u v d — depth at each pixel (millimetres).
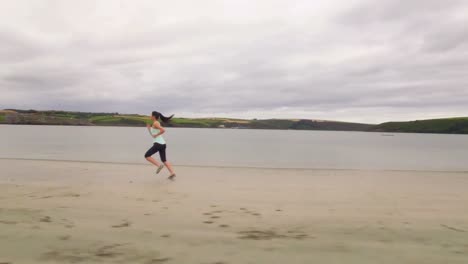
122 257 3332
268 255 3449
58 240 3826
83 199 6254
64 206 5621
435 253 3547
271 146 31719
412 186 8266
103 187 7676
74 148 23281
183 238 3982
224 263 3215
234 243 3816
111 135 52062
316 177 9859
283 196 6832
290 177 9812
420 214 5352
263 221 4848
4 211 5172
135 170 10938
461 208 5809
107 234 4098
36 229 4230
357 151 26391
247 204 6016
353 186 8219
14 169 10836
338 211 5531
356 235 4184
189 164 14164
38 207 5504
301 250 3609
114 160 15117
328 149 28547
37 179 8828
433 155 22906
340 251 3590
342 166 14664
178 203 6023
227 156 19078
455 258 3404
